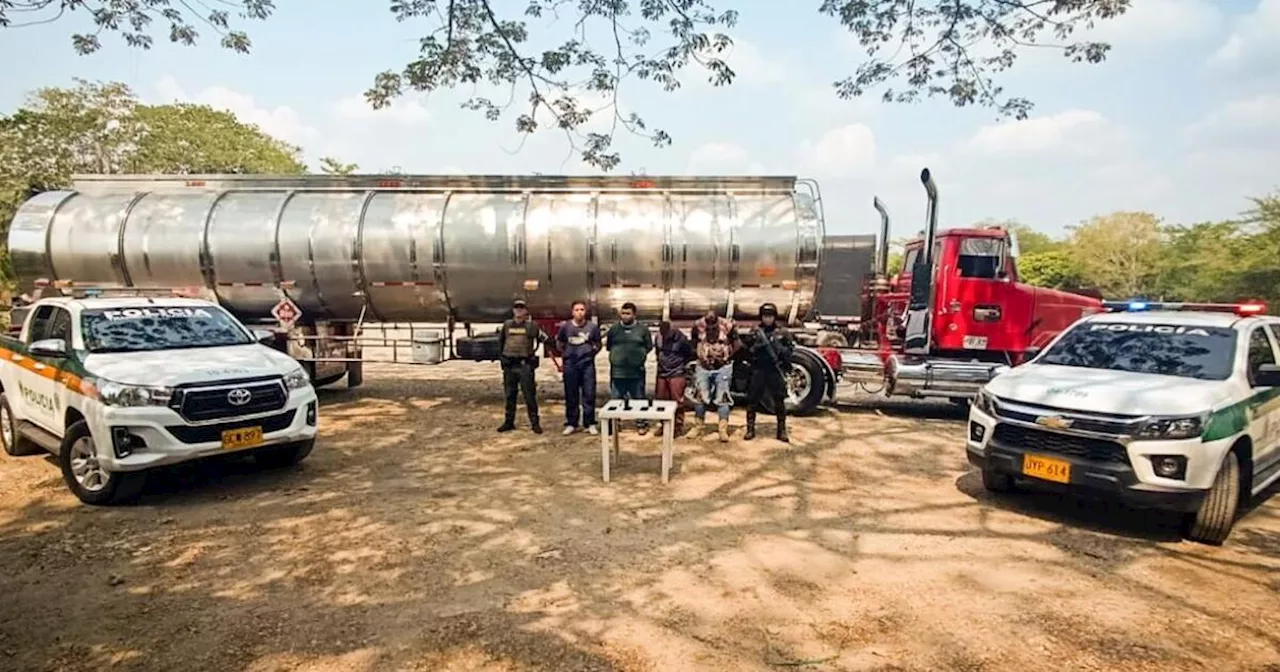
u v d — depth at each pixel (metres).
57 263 11.59
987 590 4.72
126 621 4.23
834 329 11.95
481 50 6.92
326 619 4.24
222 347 7.48
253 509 6.31
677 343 9.44
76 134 30.91
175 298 8.14
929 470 7.81
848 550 5.43
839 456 8.40
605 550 5.38
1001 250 10.79
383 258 11.10
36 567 5.04
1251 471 6.00
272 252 11.19
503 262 10.97
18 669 3.70
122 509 6.30
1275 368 6.06
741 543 5.55
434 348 11.45
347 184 11.75
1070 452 5.75
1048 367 6.80
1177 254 42.59
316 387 12.92
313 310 11.73
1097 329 7.21
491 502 6.54
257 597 4.55
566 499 6.65
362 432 9.56
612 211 10.95
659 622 4.20
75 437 6.48
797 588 4.71
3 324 11.96
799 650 3.89
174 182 12.07
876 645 3.95
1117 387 5.89
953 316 10.84
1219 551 5.51
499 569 5.00
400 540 5.56
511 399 9.55
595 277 10.95
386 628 4.12
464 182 11.56
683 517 6.16
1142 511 6.46
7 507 6.33
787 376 10.37
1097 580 4.91
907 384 10.64
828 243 12.37
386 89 6.85
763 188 11.24
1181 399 5.55
